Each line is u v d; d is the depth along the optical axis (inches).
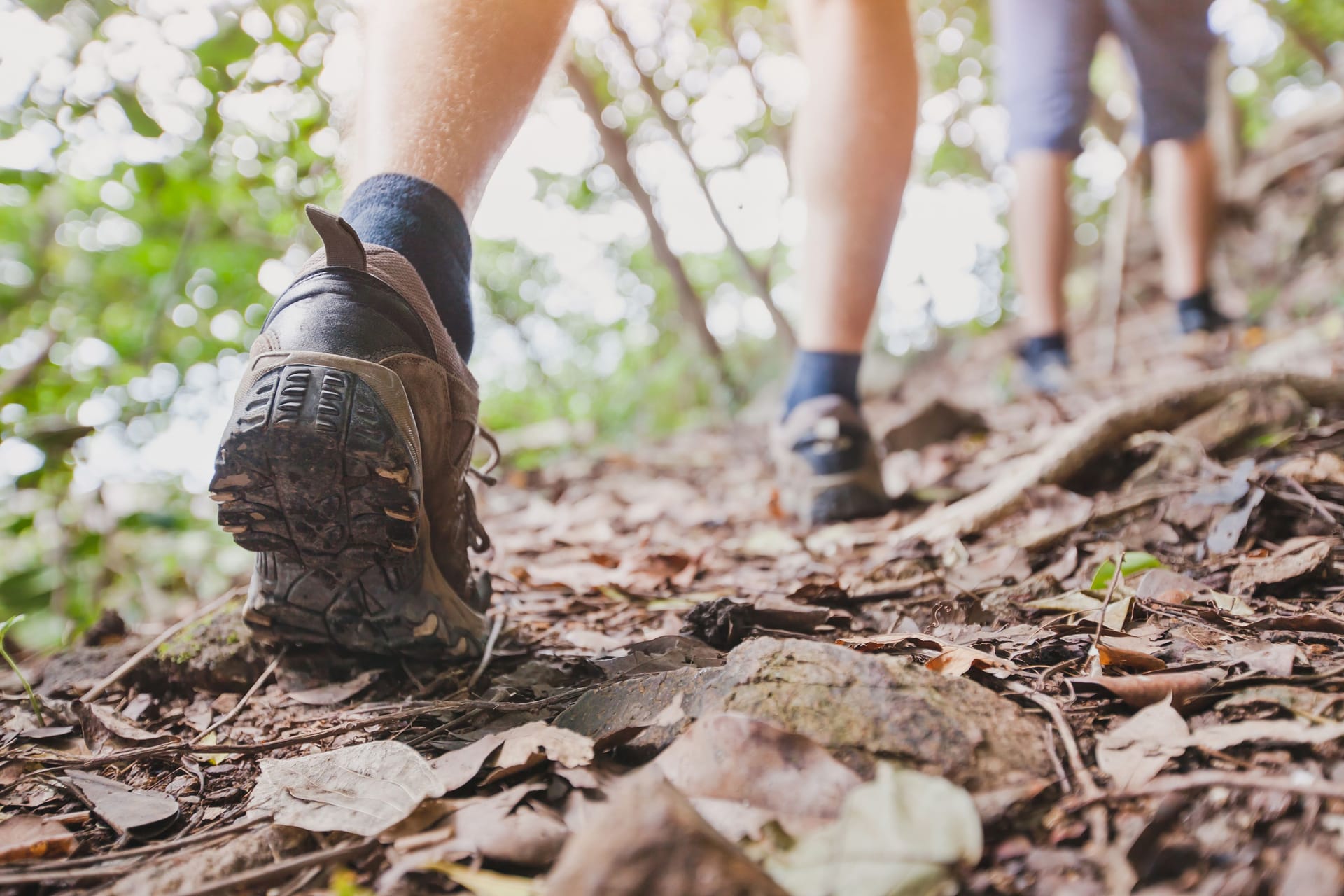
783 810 26.5
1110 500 62.1
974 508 65.3
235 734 42.5
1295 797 25.4
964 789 27.5
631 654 44.1
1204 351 130.0
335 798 30.8
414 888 26.2
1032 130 115.1
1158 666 35.4
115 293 146.1
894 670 32.6
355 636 44.7
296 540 40.4
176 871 28.2
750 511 89.0
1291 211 209.5
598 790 29.6
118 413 115.4
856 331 76.4
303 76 90.3
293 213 110.7
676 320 235.0
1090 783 27.9
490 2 42.6
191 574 106.7
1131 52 127.0
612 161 164.9
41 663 58.2
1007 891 23.4
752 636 46.4
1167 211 142.3
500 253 223.3
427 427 41.8
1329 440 64.4
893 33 72.4
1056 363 120.3
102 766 38.9
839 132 72.1
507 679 44.9
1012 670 36.2
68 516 94.3
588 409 225.8
